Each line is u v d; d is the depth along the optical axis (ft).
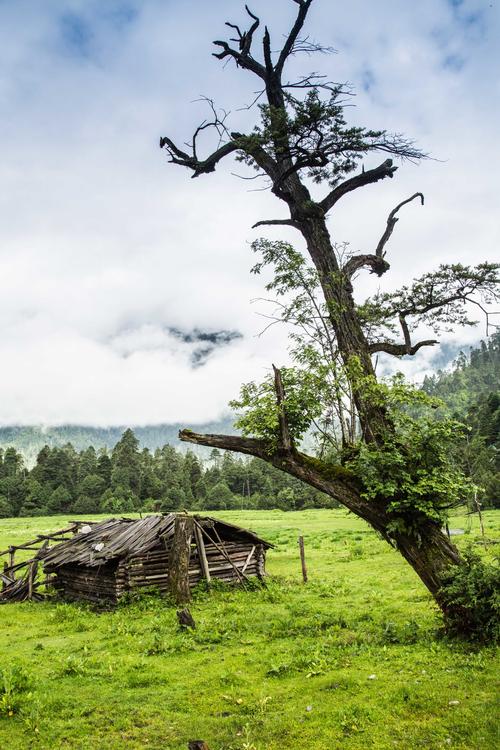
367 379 44.70
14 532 231.50
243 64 58.08
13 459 533.14
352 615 54.29
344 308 48.62
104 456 492.95
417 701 27.48
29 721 28.81
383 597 64.08
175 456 627.05
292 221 53.26
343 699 29.37
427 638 39.42
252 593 74.43
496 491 216.33
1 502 414.00
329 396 45.88
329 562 103.81
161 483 463.01
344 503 44.09
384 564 93.86
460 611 38.01
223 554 80.69
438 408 44.32
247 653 41.65
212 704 30.66
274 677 34.78
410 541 42.01
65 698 32.42
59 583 86.84
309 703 29.40
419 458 41.93
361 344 48.98
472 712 25.62
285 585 79.87
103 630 56.39
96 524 97.09
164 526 79.25
